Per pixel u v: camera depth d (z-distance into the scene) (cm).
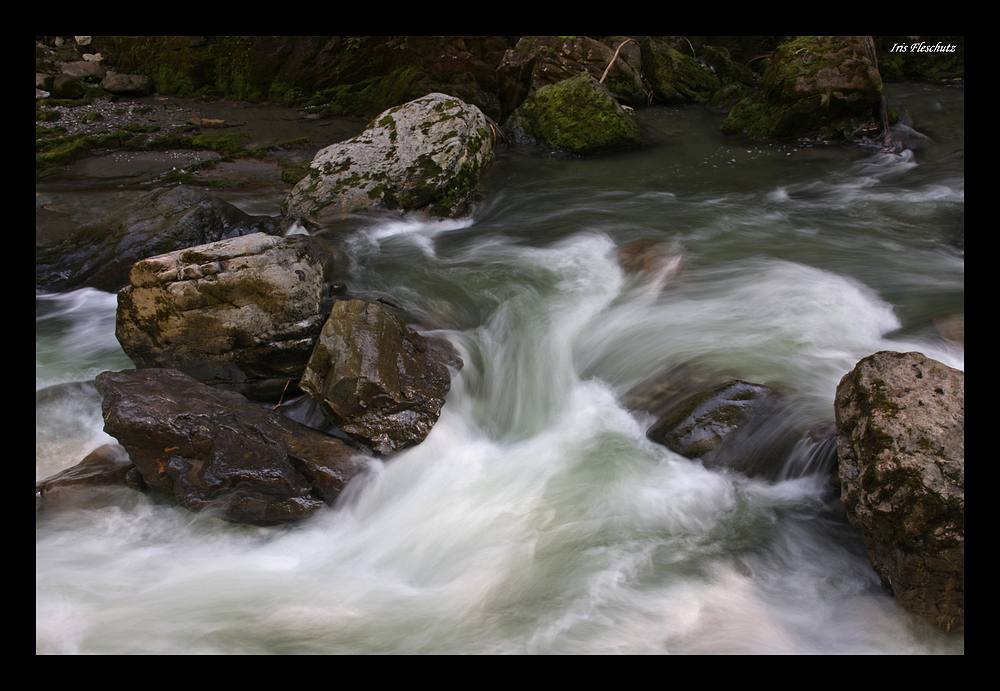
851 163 858
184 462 377
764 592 335
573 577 348
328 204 712
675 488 397
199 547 376
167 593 346
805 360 461
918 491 282
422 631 323
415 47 1101
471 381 492
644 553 360
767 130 954
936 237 650
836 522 358
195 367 454
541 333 530
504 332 531
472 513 395
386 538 386
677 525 376
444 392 459
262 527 388
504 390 491
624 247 641
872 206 730
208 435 378
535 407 480
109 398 386
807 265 598
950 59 1106
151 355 457
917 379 321
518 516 390
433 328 527
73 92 1102
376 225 700
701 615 324
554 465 426
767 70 964
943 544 279
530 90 1043
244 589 351
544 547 367
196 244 619
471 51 1106
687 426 416
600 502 394
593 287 582
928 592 293
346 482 394
